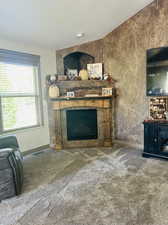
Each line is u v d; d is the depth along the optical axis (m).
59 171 2.69
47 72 3.96
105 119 3.81
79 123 3.89
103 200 1.92
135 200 1.90
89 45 3.98
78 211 1.75
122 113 3.81
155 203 1.85
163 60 3.07
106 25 3.39
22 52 3.42
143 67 3.38
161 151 3.02
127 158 3.14
